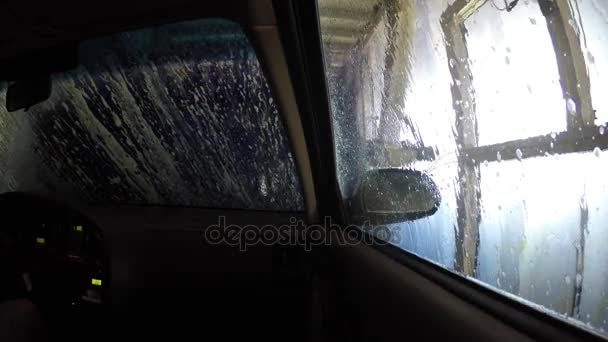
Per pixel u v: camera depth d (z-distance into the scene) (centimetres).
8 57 186
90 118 235
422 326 73
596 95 57
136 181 232
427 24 103
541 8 66
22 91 200
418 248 110
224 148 232
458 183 92
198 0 152
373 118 148
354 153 168
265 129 233
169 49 231
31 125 235
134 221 219
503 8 75
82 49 220
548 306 62
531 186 69
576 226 60
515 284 71
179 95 237
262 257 206
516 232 73
